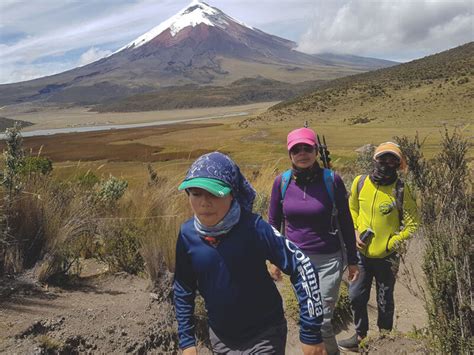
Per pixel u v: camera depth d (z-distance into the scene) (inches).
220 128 4281.5
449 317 120.6
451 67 4731.8
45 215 180.2
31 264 174.7
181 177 279.3
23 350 126.7
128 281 185.6
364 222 165.5
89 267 197.2
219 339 98.5
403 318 196.7
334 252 148.3
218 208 91.4
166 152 1950.1
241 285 93.5
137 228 208.8
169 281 177.2
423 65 5408.5
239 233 92.8
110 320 152.2
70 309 153.3
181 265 98.3
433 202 129.0
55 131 6855.3
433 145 1476.4
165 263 182.9
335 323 197.6
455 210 122.6
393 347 144.2
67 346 136.6
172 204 227.1
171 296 173.3
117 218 209.9
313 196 146.6
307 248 147.8
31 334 136.0
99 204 233.0
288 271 93.5
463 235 117.4
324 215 146.2
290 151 146.7
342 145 2331.4
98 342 143.1
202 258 93.8
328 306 148.5
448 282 119.5
